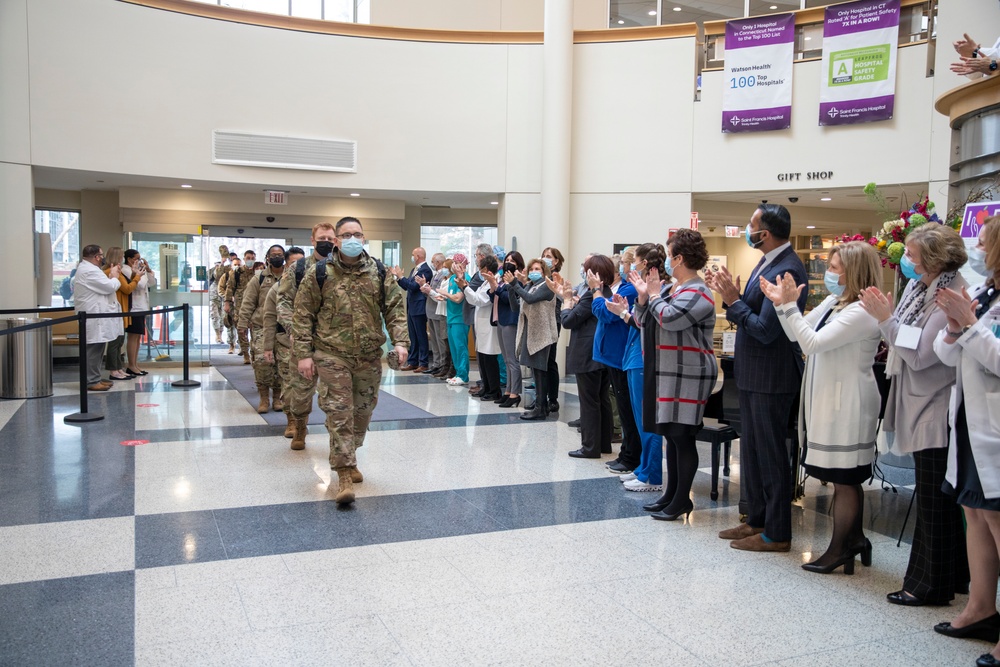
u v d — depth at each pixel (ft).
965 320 8.18
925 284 9.84
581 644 8.79
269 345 19.44
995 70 15.47
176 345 37.68
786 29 33.50
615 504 14.57
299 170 35.55
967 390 8.42
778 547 12.15
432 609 9.66
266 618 9.31
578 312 17.83
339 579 10.61
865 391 10.84
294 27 35.09
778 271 11.85
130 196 37.27
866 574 11.29
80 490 14.71
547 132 36.17
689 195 35.81
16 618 9.20
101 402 24.70
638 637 8.99
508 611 9.66
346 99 35.96
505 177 37.35
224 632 8.91
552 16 35.86
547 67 36.09
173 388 27.96
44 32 30.73
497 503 14.46
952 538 10.03
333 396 14.28
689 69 35.65
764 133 34.37
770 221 12.00
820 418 10.93
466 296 26.84
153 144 32.91
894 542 12.87
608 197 36.70
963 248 9.49
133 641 8.64
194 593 10.03
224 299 36.29
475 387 28.14
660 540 12.60
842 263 11.02
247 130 34.47
